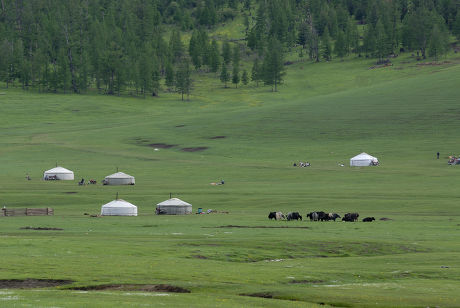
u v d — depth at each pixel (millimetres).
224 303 45812
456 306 46969
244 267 65750
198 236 92000
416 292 52250
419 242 86875
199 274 59688
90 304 44250
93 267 61438
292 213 122312
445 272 63375
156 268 62281
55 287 52219
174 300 46625
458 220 115688
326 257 76812
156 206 141750
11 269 59312
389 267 66938
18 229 100188
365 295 50656
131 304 44562
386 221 116500
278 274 61281
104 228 104500
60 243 78375
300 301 48531
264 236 92188
